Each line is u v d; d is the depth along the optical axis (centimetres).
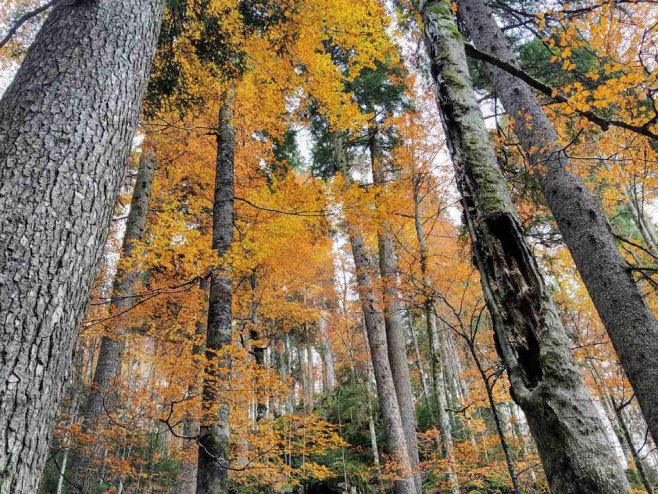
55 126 215
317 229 777
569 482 135
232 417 552
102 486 788
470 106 229
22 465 156
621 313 419
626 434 593
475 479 811
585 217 474
